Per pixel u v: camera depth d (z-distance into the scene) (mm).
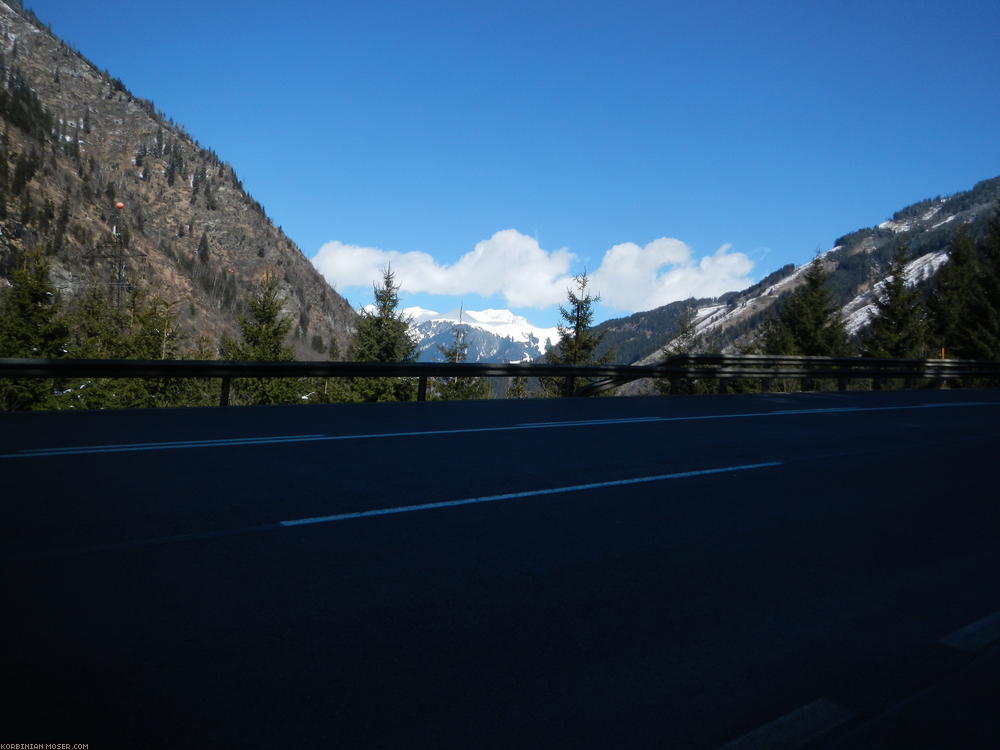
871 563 5328
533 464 8602
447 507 6523
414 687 3307
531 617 4156
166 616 4004
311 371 15391
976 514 6859
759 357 22156
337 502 6562
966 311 44938
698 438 11117
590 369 18953
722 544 5688
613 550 5449
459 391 36344
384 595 4422
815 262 44438
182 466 7953
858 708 3227
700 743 2914
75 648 3584
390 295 39094
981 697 3348
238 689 3238
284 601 4273
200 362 14102
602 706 3189
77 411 12641
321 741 2855
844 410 16188
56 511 6016
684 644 3855
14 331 32406
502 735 2939
